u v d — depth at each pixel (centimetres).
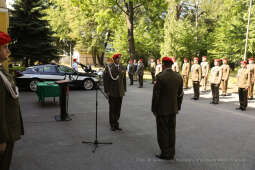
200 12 3105
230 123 627
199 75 995
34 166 351
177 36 2456
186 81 1359
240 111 784
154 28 2845
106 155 398
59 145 441
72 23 3084
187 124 610
